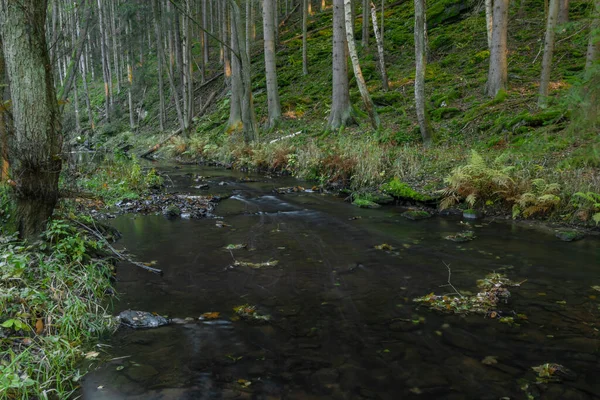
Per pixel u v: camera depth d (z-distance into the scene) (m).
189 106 23.88
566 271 5.32
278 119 20.42
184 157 20.58
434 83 17.98
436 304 4.37
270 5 20.23
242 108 17.67
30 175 4.71
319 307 4.34
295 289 4.82
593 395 2.87
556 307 4.28
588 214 7.21
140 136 28.25
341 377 3.12
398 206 9.52
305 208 9.39
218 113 25.64
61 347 3.46
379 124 14.35
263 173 14.88
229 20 28.61
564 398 2.85
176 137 22.39
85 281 4.40
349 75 21.17
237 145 17.77
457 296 4.57
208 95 29.81
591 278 5.07
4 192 5.20
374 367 3.25
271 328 3.89
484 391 2.94
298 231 7.45
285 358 3.39
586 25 5.82
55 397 2.91
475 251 6.19
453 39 21.25
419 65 12.28
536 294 4.61
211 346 3.58
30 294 3.82
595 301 4.41
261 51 31.48
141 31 29.61
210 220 8.27
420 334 3.76
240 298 4.57
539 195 7.93
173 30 28.81
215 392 2.95
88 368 3.26
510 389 2.96
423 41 12.09
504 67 14.53
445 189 8.96
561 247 6.31
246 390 2.97
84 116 37.09
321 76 24.45
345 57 16.98
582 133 5.84
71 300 3.94
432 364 3.28
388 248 6.36
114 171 12.41
